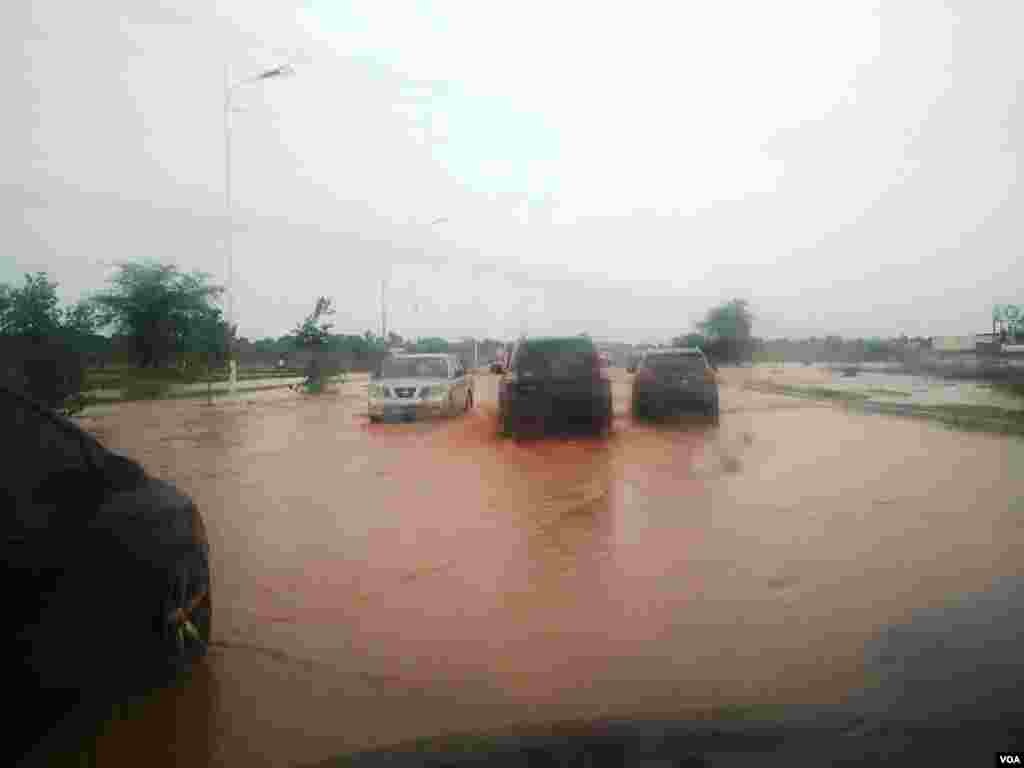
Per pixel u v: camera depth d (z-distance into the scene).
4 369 18.34
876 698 4.32
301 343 36.19
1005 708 4.18
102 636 3.98
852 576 6.68
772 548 7.64
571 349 17.55
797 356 73.44
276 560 7.39
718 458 13.80
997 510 9.31
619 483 11.36
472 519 9.14
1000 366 42.88
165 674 4.57
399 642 5.29
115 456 4.51
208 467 13.54
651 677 4.66
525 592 6.34
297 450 15.84
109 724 4.14
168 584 4.57
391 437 18.11
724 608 5.88
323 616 5.82
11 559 3.43
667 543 7.88
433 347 75.88
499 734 3.98
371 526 8.83
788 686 4.50
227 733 4.04
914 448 14.88
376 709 4.30
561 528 8.59
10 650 3.38
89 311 34.91
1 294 22.75
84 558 3.84
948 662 4.82
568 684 4.57
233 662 4.98
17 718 3.48
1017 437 16.47
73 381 21.30
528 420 17.27
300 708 4.32
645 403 20.30
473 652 5.09
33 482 3.84
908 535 8.12
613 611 5.85
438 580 6.71
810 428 18.66
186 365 42.03
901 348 67.38
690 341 66.44
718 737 3.90
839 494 10.38
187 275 41.03
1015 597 6.06
